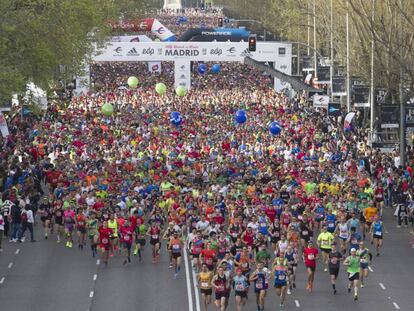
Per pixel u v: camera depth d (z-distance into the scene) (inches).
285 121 5944.9
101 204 3435.0
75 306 2696.9
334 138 5413.4
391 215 4040.4
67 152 4749.0
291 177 3937.0
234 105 6953.7
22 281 2989.7
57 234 3558.1
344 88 6304.1
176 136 5221.5
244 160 4411.9
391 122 4719.5
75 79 7440.9
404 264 3193.9
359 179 3986.2
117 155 4576.8
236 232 3134.8
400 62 4564.5
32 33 4854.8
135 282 2960.1
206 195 3580.2
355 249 2770.7
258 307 2583.7
